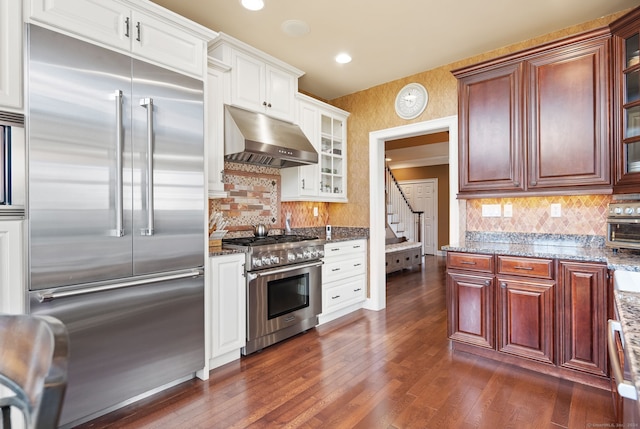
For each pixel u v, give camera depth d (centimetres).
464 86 299
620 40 230
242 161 329
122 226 192
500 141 280
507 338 254
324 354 278
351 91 419
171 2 241
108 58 188
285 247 304
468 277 272
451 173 338
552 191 257
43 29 167
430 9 252
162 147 212
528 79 267
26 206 162
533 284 242
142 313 203
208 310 242
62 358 57
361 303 412
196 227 232
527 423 187
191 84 229
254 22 269
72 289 174
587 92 243
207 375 238
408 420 191
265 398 213
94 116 182
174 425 186
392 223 776
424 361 263
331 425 187
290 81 344
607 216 250
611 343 82
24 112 162
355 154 422
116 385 192
